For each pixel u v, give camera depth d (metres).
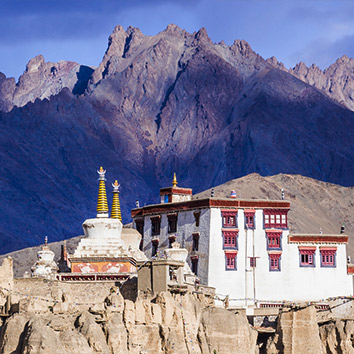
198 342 153.88
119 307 140.75
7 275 150.50
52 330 128.00
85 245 168.88
